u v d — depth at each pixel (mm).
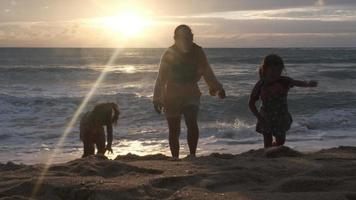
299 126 14406
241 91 25125
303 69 42438
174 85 5953
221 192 3621
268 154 5516
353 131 13938
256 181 3990
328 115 16797
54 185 3609
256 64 52531
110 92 24781
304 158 5176
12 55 84688
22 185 3656
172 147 6137
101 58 74500
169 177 3939
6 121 15367
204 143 12016
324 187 3664
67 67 43969
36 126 14531
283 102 5828
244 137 13016
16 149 11117
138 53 123188
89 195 3441
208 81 6016
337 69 42219
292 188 3672
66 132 13438
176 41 5910
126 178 4004
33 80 32500
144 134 13297
